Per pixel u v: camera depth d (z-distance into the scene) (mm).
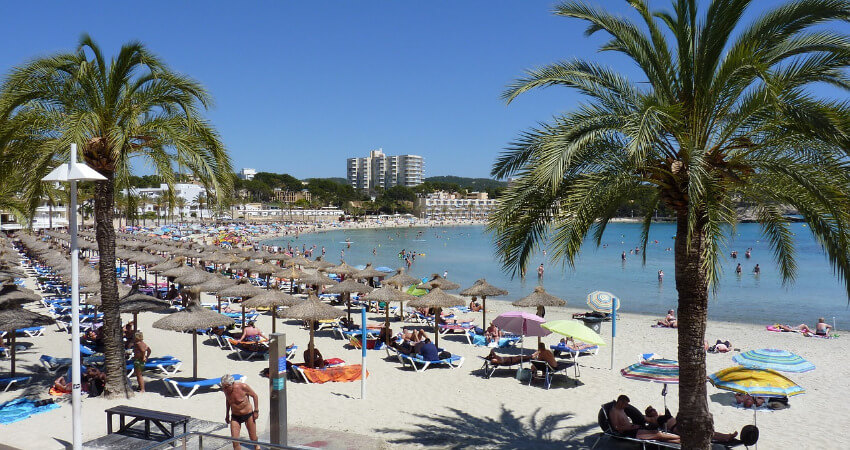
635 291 37000
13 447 8359
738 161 7129
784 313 27953
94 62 10875
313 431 8852
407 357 14414
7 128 10180
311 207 188625
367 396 11945
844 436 9703
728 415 10867
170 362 12906
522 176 7137
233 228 116062
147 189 123312
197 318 12000
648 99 6617
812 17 6625
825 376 14031
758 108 6617
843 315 27469
